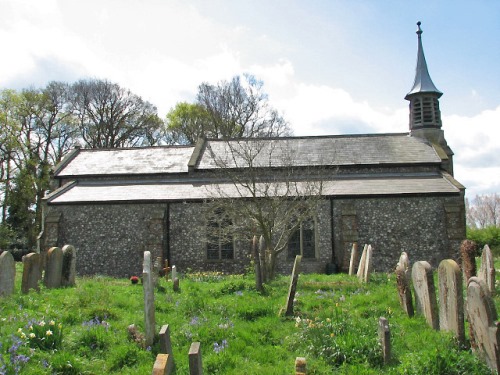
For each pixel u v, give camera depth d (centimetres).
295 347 884
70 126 4509
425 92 3103
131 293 1364
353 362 795
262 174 2402
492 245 3350
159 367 633
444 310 928
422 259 2378
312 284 1585
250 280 1644
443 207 2403
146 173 2811
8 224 3959
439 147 2889
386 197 2428
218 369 788
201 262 2452
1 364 671
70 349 823
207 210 2391
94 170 2892
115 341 873
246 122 4881
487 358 748
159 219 2450
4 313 963
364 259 1791
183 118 5253
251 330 983
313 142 3045
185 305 1165
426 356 750
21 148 4084
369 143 3016
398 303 1159
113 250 2491
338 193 2444
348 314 1050
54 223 2502
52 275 1432
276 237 2409
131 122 5078
